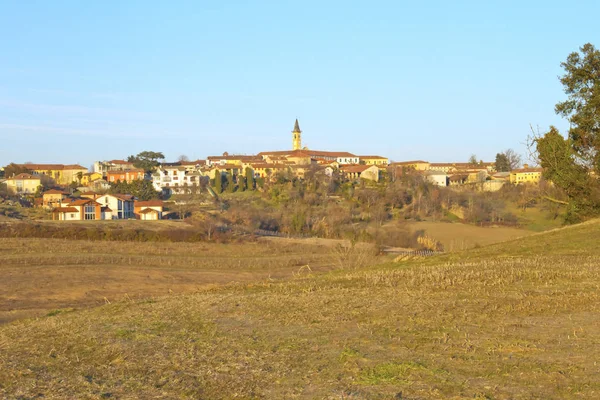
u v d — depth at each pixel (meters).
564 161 41.94
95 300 40.72
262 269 57.91
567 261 24.52
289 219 89.88
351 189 117.94
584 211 41.62
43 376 11.88
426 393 9.61
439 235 76.94
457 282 20.02
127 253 63.72
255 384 10.62
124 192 129.12
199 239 73.75
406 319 14.86
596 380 9.72
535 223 84.62
